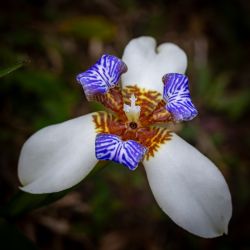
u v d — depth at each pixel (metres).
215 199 0.10
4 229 0.10
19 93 0.17
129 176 0.17
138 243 0.17
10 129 0.17
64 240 0.16
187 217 0.09
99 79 0.11
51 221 0.16
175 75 0.11
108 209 0.16
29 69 0.18
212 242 0.17
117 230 0.17
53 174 0.09
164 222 0.17
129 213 0.17
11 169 0.16
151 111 0.11
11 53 0.18
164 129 0.11
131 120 0.11
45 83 0.17
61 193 0.10
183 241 0.17
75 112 0.18
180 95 0.11
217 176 0.10
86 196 0.17
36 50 0.19
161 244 0.17
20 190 0.10
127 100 0.11
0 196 0.16
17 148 0.17
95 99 0.11
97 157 0.09
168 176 0.10
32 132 0.17
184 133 0.19
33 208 0.10
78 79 0.11
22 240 0.10
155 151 0.10
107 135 0.10
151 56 0.12
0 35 0.19
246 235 0.18
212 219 0.09
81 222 0.16
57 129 0.10
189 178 0.10
